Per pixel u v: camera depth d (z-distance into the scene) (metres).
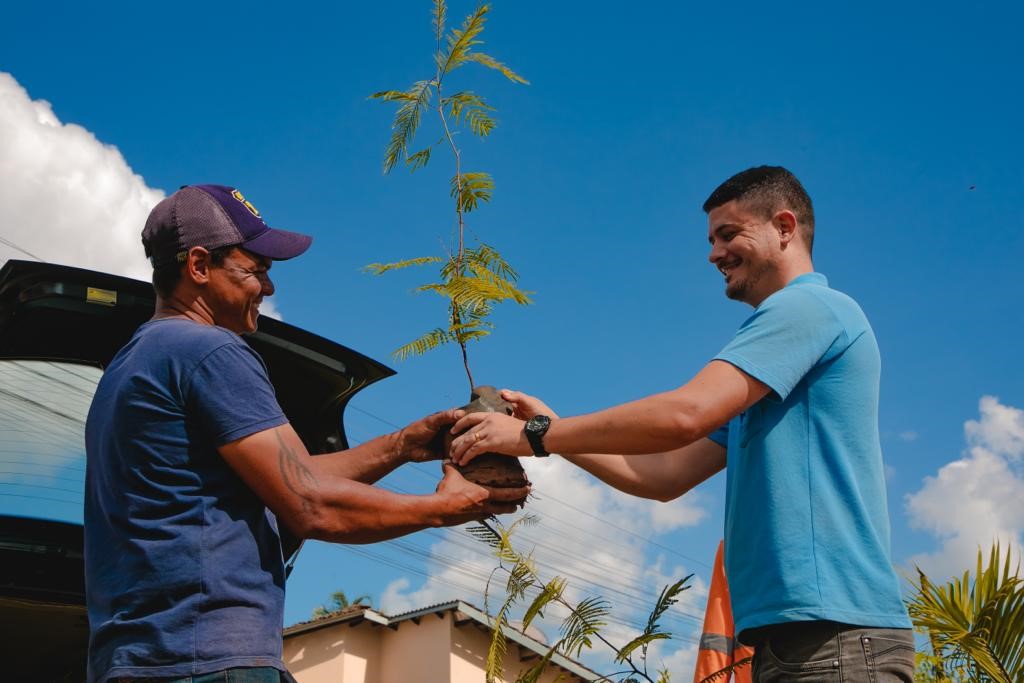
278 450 2.30
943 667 3.73
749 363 2.60
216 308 2.57
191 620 2.12
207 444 2.30
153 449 2.26
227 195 2.63
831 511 2.54
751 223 2.91
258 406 2.33
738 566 2.62
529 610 3.52
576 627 3.44
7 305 5.68
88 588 2.29
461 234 3.88
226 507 2.27
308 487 2.32
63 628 6.30
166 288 2.58
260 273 2.62
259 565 2.27
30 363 5.82
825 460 2.60
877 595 2.47
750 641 2.62
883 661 2.42
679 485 3.29
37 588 5.35
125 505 2.24
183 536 2.20
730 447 2.85
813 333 2.66
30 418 5.55
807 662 2.46
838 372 2.67
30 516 5.06
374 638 17.28
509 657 15.58
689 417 2.54
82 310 5.68
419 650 16.67
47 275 5.54
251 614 2.18
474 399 3.17
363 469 3.06
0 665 6.63
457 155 3.94
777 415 2.66
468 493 2.73
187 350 2.33
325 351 6.02
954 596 3.44
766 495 2.60
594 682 3.45
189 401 2.29
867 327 2.78
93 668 2.16
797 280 2.84
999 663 3.33
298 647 17.39
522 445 2.81
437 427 3.07
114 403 2.32
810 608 2.44
